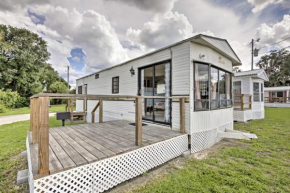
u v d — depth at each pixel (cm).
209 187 217
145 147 273
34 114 277
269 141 436
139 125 272
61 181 182
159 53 448
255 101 872
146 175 262
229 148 392
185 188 216
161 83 447
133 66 560
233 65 654
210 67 434
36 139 276
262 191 207
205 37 374
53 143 288
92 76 916
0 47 1745
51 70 2759
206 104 417
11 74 1802
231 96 585
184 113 367
